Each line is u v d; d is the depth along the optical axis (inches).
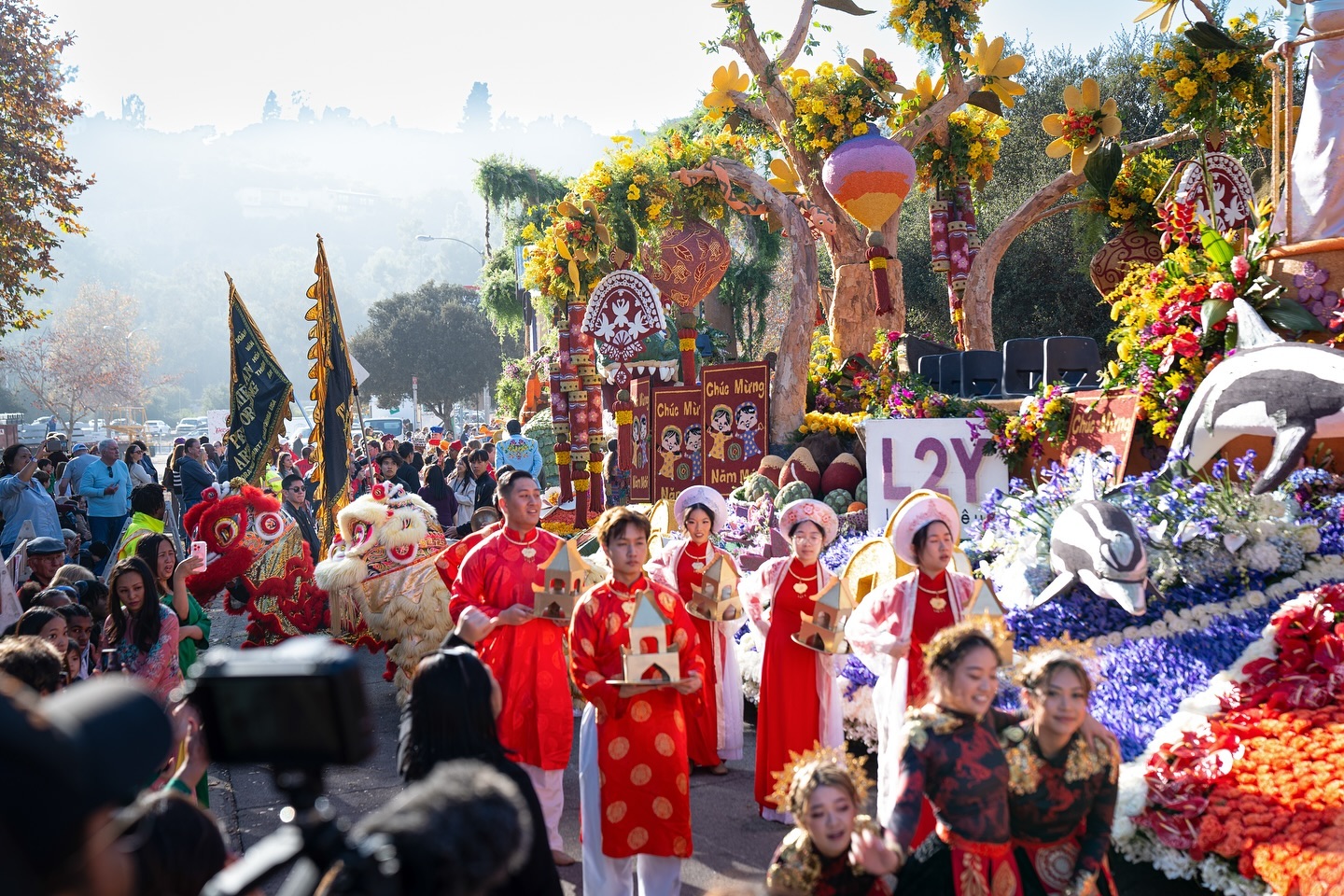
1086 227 613.0
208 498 399.5
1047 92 951.0
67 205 867.4
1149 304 339.6
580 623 196.2
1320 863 168.4
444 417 2896.2
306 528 512.7
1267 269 319.9
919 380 518.0
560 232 568.1
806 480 489.4
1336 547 263.3
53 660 157.4
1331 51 318.0
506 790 73.9
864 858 126.0
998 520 313.4
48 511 492.1
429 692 130.9
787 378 535.8
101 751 52.9
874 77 546.9
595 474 604.1
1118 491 286.8
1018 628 272.8
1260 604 253.0
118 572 217.3
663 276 576.1
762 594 253.6
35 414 4382.4
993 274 631.2
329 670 73.4
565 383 595.5
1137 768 208.7
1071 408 363.3
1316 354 274.5
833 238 593.3
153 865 98.4
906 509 214.2
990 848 134.0
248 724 74.5
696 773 283.3
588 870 197.9
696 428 556.1
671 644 193.6
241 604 404.8
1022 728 138.1
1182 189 467.5
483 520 360.5
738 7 570.6
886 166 521.3
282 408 453.1
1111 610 267.3
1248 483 276.8
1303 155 323.9
